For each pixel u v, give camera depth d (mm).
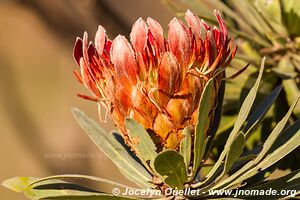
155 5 1463
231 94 913
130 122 729
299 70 941
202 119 723
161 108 739
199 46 735
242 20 950
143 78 731
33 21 1458
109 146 824
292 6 937
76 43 758
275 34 953
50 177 750
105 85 744
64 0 1344
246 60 925
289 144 769
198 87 738
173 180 741
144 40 726
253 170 763
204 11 941
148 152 741
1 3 1419
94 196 735
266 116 914
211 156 884
